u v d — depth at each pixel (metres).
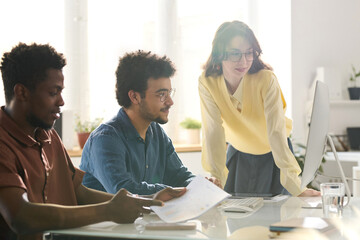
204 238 1.21
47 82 1.48
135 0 5.00
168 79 2.02
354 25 5.14
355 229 1.34
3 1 4.53
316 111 1.71
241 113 2.43
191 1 5.23
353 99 4.98
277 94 2.34
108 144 1.92
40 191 1.52
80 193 1.74
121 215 1.41
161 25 5.04
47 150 1.62
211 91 2.43
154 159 2.15
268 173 2.54
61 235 1.33
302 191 2.14
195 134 5.04
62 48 4.76
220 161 2.42
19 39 4.59
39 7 4.66
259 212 1.61
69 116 4.36
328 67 5.03
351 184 4.83
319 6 5.00
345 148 4.92
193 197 1.57
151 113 2.01
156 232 1.30
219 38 2.32
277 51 5.03
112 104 4.94
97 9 4.90
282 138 2.29
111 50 4.93
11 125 1.48
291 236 1.23
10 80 1.49
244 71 2.33
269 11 5.09
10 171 1.38
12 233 1.49
